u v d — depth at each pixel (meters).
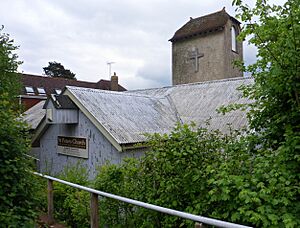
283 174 3.35
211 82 14.78
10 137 3.93
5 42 14.15
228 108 4.77
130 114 11.91
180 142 4.09
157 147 4.28
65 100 11.88
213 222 2.15
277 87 3.89
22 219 3.78
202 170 3.83
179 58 24.42
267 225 2.95
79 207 5.34
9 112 4.11
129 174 4.86
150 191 4.31
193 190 3.83
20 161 3.98
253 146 4.27
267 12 4.00
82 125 11.88
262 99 4.37
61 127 13.09
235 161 3.79
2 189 3.75
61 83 31.53
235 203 3.30
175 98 14.88
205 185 3.69
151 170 4.36
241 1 4.01
